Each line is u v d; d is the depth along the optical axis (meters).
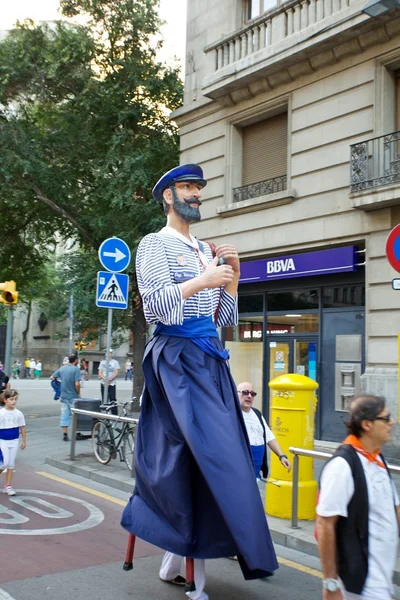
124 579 4.66
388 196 10.05
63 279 18.97
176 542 3.49
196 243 4.02
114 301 9.68
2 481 8.33
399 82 10.78
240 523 3.22
